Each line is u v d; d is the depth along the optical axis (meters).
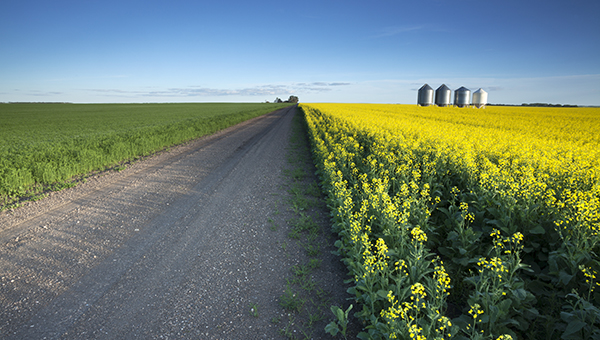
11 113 55.66
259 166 12.14
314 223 6.42
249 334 3.46
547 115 35.53
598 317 2.87
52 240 5.73
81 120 38.91
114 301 4.00
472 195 5.90
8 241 5.68
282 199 8.16
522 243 4.42
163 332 3.46
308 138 20.42
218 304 3.97
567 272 3.68
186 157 14.09
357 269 3.98
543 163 7.59
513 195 4.90
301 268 4.83
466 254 4.34
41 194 8.53
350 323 3.64
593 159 8.47
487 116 32.25
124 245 5.57
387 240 4.52
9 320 3.62
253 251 5.39
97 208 7.48
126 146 14.54
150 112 59.22
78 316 3.71
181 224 6.54
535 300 3.39
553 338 3.22
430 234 4.98
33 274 4.59
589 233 3.93
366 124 19.00
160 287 4.32
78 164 10.95
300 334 3.46
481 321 2.94
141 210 7.36
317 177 10.49
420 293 3.07
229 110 65.56
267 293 4.22
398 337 2.83
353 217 5.14
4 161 11.08
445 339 2.86
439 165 7.82
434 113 37.00
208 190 8.96
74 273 4.64
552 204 4.61
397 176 7.90
